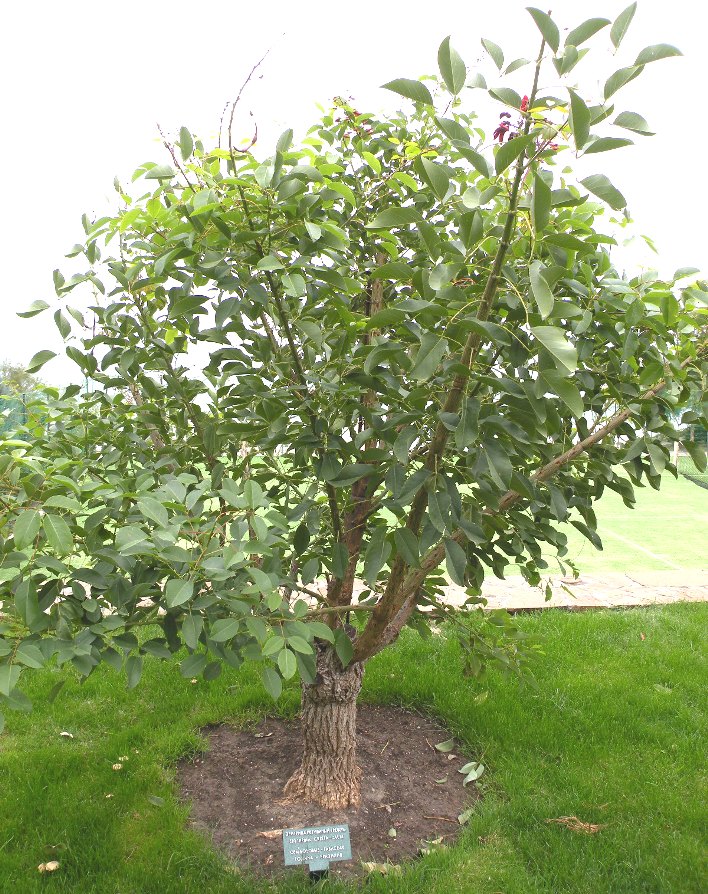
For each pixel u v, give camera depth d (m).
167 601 1.80
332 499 2.35
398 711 3.74
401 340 2.27
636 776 3.13
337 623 2.78
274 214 1.92
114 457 2.37
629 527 8.98
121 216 2.16
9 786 3.01
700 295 2.00
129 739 3.38
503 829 2.80
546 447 2.37
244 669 4.04
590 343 2.19
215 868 2.52
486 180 2.01
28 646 1.64
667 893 2.48
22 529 1.53
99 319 2.31
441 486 1.86
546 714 3.63
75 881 2.48
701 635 4.80
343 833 2.49
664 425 2.25
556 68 1.41
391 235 2.24
